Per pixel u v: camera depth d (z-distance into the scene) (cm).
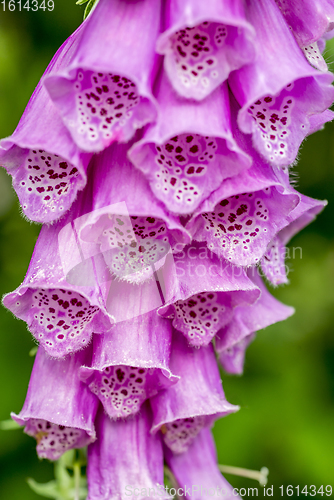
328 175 67
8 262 62
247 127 34
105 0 34
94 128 33
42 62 60
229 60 33
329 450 58
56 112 34
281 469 58
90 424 36
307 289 65
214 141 34
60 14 58
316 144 66
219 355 41
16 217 62
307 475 57
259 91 34
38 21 59
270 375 62
